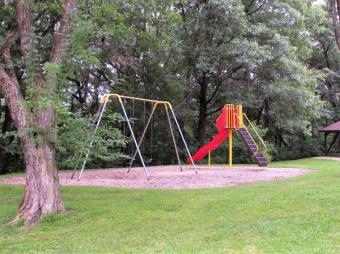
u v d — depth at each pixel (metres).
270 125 30.52
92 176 14.98
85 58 8.19
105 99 14.05
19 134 7.55
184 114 25.03
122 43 20.81
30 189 8.08
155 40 22.00
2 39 8.39
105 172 16.78
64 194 10.48
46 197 8.06
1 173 22.41
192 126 27.84
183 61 24.12
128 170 17.00
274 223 7.04
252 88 25.08
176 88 23.88
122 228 7.32
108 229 7.32
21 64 8.32
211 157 26.30
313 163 21.95
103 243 6.59
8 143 21.61
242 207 8.17
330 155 33.66
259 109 29.58
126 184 12.30
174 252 5.87
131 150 24.20
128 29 15.81
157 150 25.47
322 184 10.13
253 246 5.98
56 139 8.04
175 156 25.78
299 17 24.72
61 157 13.44
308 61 35.88
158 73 23.42
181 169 17.41
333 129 31.12
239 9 22.33
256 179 13.11
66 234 7.18
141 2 18.80
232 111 18.56
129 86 23.09
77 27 8.03
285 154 31.72
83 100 22.03
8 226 7.79
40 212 7.99
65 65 8.06
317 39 34.47
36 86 7.49
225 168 18.53
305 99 24.38
